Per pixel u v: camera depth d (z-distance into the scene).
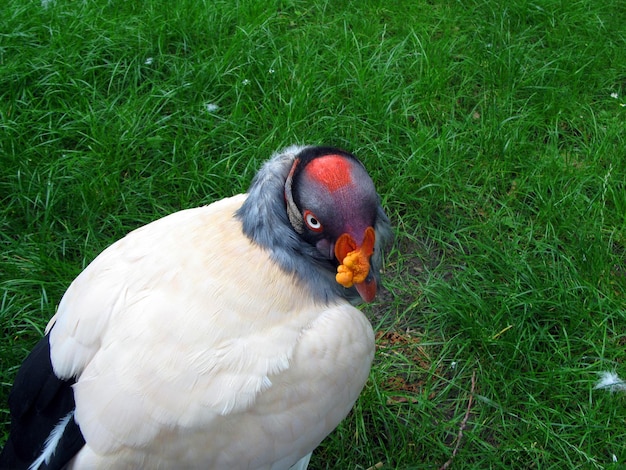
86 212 1.04
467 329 0.94
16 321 0.94
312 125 1.17
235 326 0.62
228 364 0.60
